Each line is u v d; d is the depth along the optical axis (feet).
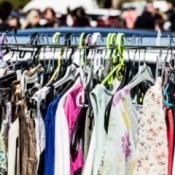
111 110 20.07
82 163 20.79
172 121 19.85
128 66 20.99
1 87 21.61
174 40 22.82
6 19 57.67
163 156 19.75
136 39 23.43
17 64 22.88
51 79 21.53
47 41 23.73
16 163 21.15
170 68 20.34
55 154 20.59
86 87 20.97
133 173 20.03
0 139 21.36
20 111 21.01
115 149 20.03
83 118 20.70
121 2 146.00
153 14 68.39
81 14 54.95
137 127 20.47
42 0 91.50
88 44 21.89
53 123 20.58
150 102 19.83
